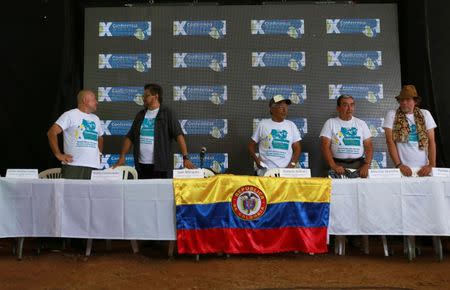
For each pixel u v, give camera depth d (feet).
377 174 13.88
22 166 20.58
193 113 20.44
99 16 20.81
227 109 20.44
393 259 13.89
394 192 13.48
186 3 20.95
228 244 13.25
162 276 11.67
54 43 20.81
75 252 15.60
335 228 13.67
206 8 20.77
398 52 20.63
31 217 13.80
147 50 20.68
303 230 13.55
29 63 20.75
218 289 10.39
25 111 20.67
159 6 20.84
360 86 20.52
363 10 20.75
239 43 20.66
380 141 20.40
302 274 11.75
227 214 13.38
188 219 13.30
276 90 20.48
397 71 20.57
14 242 16.94
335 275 11.64
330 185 13.78
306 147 20.29
